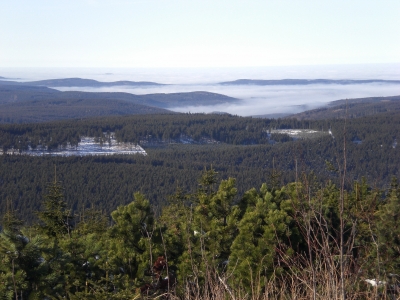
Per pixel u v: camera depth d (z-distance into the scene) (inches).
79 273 324.5
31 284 263.6
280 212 363.3
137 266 354.0
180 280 343.3
